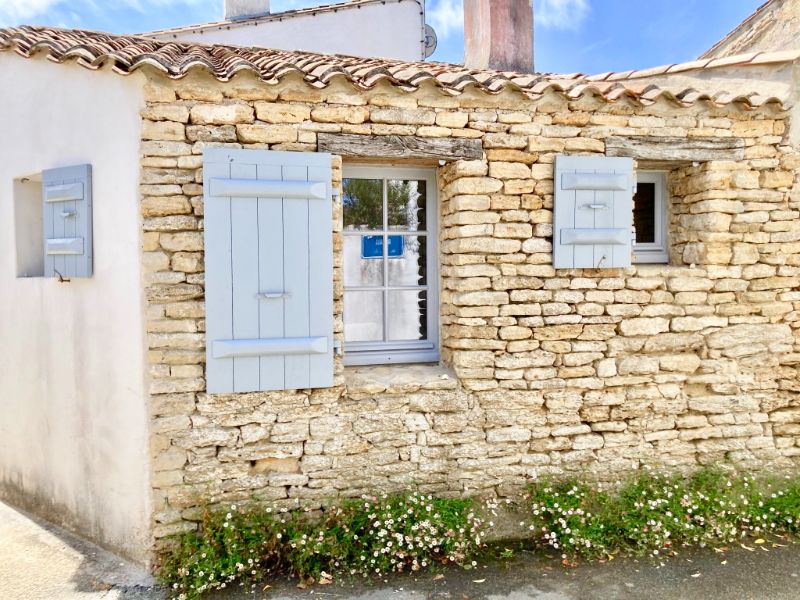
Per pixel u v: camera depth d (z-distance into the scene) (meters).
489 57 6.18
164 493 3.33
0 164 4.00
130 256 3.31
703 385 3.99
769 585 3.11
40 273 4.12
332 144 3.43
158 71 3.17
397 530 3.36
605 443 3.86
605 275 3.81
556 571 3.26
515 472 3.74
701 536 3.52
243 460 3.41
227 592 3.07
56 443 3.76
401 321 4.14
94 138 3.41
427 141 3.55
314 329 3.43
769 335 4.00
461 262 3.64
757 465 4.03
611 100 3.67
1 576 3.24
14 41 3.61
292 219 3.36
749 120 3.94
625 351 3.85
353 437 3.54
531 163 3.71
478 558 3.40
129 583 3.21
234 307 3.31
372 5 9.80
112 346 3.42
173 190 3.26
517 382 3.73
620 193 3.78
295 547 3.24
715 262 3.92
